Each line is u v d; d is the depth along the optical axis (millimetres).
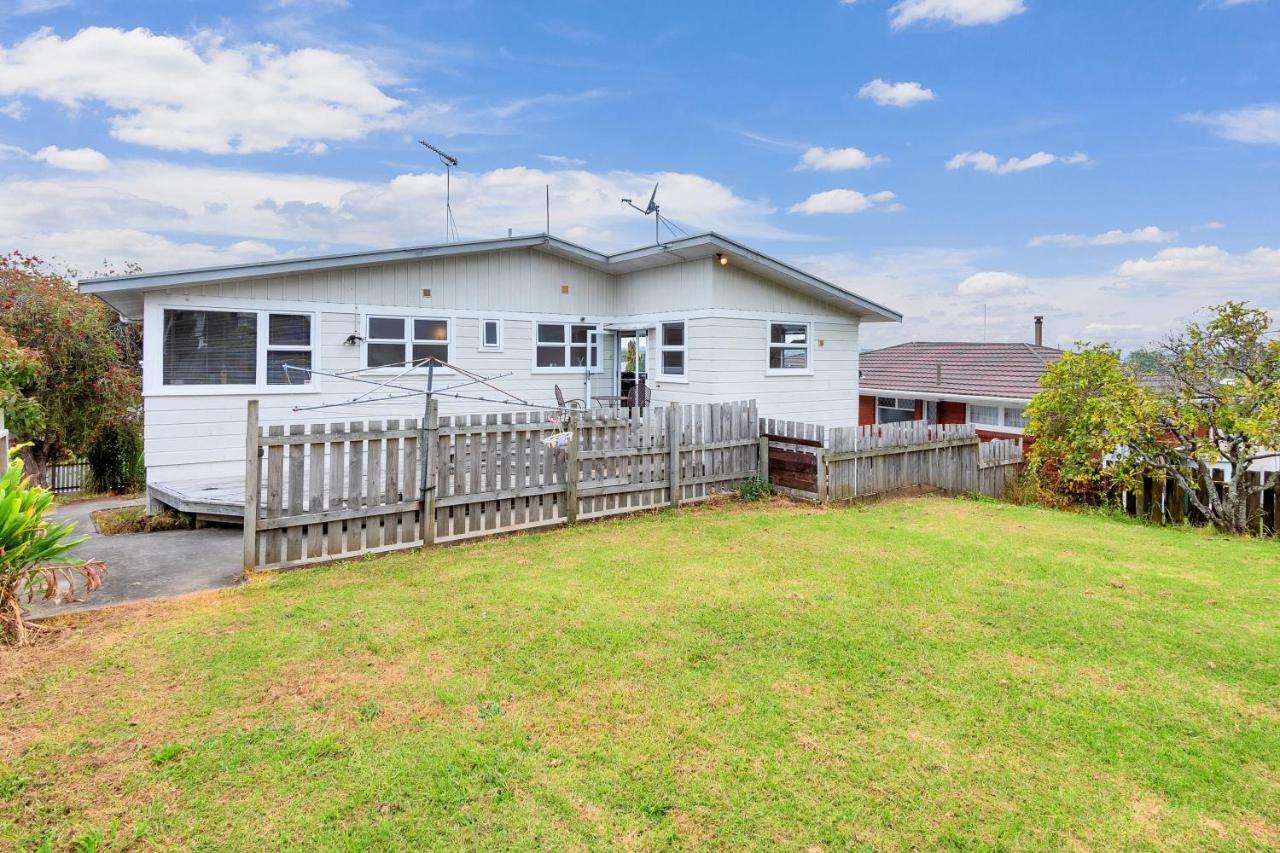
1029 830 2592
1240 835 2586
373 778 2820
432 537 6574
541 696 3498
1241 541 7738
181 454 9484
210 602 4895
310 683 3605
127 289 8938
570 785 2799
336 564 5918
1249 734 3262
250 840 2467
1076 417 10602
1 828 2488
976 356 19797
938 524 7930
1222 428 9141
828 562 6020
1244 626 4637
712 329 11977
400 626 4383
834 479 9227
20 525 4141
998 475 11547
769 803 2713
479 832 2533
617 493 8133
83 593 5191
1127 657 4094
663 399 13070
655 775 2871
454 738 3107
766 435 9758
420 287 11586
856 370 14422
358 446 6156
